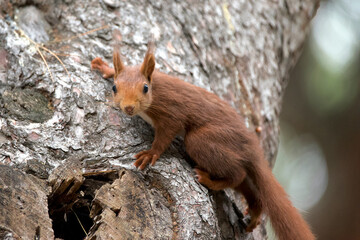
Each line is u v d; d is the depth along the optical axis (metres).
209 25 9.64
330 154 17.77
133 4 8.96
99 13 8.60
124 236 5.82
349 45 16.02
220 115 7.36
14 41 7.52
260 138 9.28
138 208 6.13
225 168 7.13
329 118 17.36
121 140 6.95
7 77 7.15
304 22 12.27
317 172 17.64
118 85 7.02
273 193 7.39
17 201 5.58
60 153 6.50
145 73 7.18
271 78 10.38
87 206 6.81
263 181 7.43
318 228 17.47
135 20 8.75
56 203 6.45
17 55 7.38
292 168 17.52
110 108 7.25
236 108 9.07
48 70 7.35
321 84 16.72
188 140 7.25
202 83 8.60
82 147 6.67
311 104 17.25
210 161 7.10
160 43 8.70
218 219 7.16
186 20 9.32
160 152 6.93
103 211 5.96
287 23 11.62
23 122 6.66
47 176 6.20
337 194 17.64
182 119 7.17
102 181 6.62
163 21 9.06
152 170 6.66
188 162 7.38
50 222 5.62
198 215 6.36
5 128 6.47
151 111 7.11
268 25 10.85
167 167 6.75
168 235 6.07
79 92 7.21
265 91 9.98
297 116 17.52
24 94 7.02
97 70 7.78
